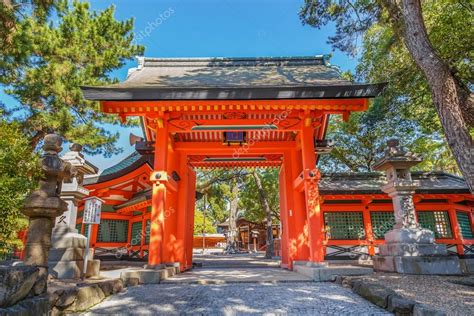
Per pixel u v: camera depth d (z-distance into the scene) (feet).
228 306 13.06
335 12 28.81
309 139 24.09
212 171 74.08
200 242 121.08
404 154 24.36
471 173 16.06
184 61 32.81
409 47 19.30
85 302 13.14
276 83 24.72
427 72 18.22
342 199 35.88
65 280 16.33
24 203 13.43
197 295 15.47
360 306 13.08
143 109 23.11
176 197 29.71
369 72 36.68
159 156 23.24
